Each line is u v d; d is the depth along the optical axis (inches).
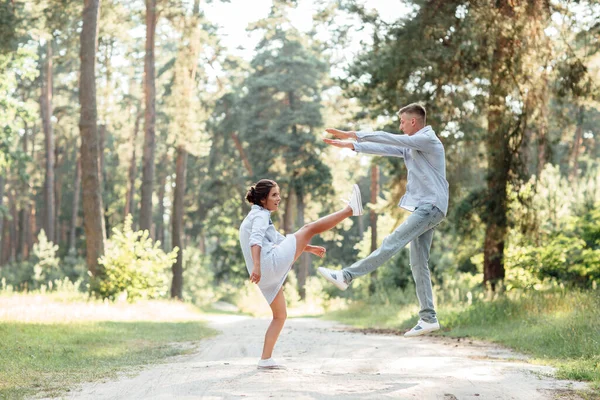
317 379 256.1
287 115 2118.6
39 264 1673.2
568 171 1630.2
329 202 2261.3
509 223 808.3
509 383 264.7
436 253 1206.3
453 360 345.1
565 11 749.3
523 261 802.2
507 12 743.1
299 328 700.7
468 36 729.6
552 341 441.7
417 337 607.5
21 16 1224.8
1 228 2262.6
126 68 2529.5
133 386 254.7
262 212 277.6
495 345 499.8
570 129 838.5
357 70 824.9
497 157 776.9
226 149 2391.7
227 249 2659.9
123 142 2539.4
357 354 376.8
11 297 903.1
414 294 1125.1
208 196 2655.0
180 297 1550.2
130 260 1001.5
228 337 524.7
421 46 757.9
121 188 2770.7
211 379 257.4
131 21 1632.6
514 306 650.8
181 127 1551.4
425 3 748.6
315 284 1918.1
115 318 725.9
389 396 224.4
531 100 772.6
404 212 927.7
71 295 967.6
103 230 1024.9
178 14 1485.0
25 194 2471.7
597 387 257.0
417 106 276.7
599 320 441.7
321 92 2311.8
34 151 2637.8
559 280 784.3
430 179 263.6
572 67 750.5
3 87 1248.8
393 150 271.7
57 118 2393.0
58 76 2485.2
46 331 483.8
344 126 2062.0
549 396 240.2
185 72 1555.1
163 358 376.8
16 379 276.2
